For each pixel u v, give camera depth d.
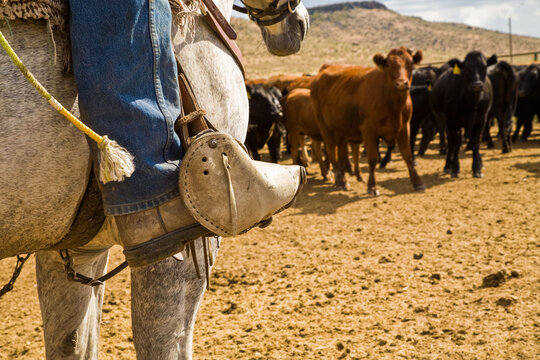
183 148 2.15
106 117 1.99
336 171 11.62
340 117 11.00
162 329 2.33
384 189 11.17
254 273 6.34
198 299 2.50
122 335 4.86
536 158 13.59
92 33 1.96
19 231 2.07
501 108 15.26
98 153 2.01
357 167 12.35
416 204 9.41
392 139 10.62
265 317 5.06
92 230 2.28
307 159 15.31
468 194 9.83
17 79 1.91
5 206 1.99
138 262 2.08
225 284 6.04
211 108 2.45
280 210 2.35
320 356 4.23
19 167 1.95
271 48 2.81
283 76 23.39
